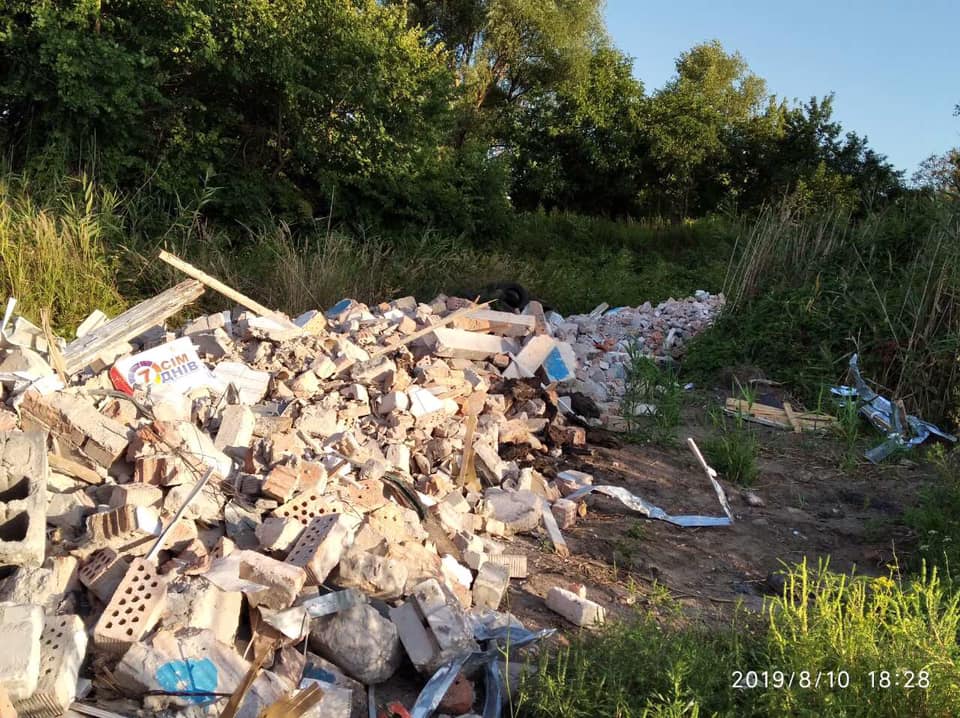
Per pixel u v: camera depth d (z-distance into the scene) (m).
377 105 14.50
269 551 3.83
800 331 9.98
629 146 29.17
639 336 11.26
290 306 10.10
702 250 22.56
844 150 31.08
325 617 3.54
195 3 11.90
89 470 4.13
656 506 6.34
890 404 8.55
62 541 3.59
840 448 7.98
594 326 11.36
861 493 6.88
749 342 10.07
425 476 5.63
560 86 29.23
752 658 3.78
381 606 3.81
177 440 4.34
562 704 3.31
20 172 10.71
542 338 8.30
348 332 7.67
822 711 3.21
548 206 29.83
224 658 3.13
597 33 30.92
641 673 3.48
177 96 12.67
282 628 3.38
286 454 4.43
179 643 3.10
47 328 5.09
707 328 10.98
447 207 16.20
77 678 2.96
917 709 3.23
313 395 6.29
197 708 2.98
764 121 31.62
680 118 29.02
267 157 14.40
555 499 6.17
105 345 5.71
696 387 9.74
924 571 4.24
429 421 6.29
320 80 13.84
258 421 5.17
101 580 3.33
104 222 9.95
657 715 3.17
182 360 5.69
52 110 11.00
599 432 7.72
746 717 3.31
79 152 11.07
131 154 12.01
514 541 5.42
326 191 14.29
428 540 4.60
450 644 3.59
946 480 6.31
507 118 29.53
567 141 29.09
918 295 9.12
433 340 7.60
